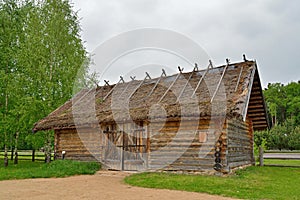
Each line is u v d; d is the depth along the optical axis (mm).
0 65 19047
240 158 12516
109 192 7621
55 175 11102
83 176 11133
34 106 16641
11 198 6828
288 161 19078
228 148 10656
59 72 17703
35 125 15062
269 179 10016
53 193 7492
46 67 17625
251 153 15047
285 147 31953
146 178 9656
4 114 18266
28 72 17594
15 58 18297
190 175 10164
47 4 18500
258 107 14461
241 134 13062
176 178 9477
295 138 31641
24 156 26188
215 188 7977
